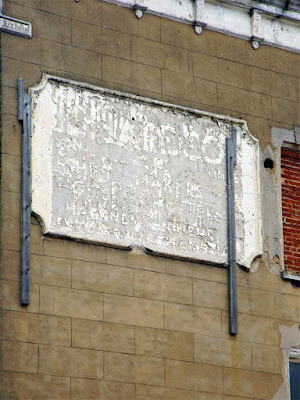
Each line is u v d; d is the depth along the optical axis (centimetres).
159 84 2441
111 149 2352
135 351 2270
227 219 2441
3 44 2294
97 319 2248
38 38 2333
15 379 2145
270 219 2500
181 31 2502
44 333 2192
